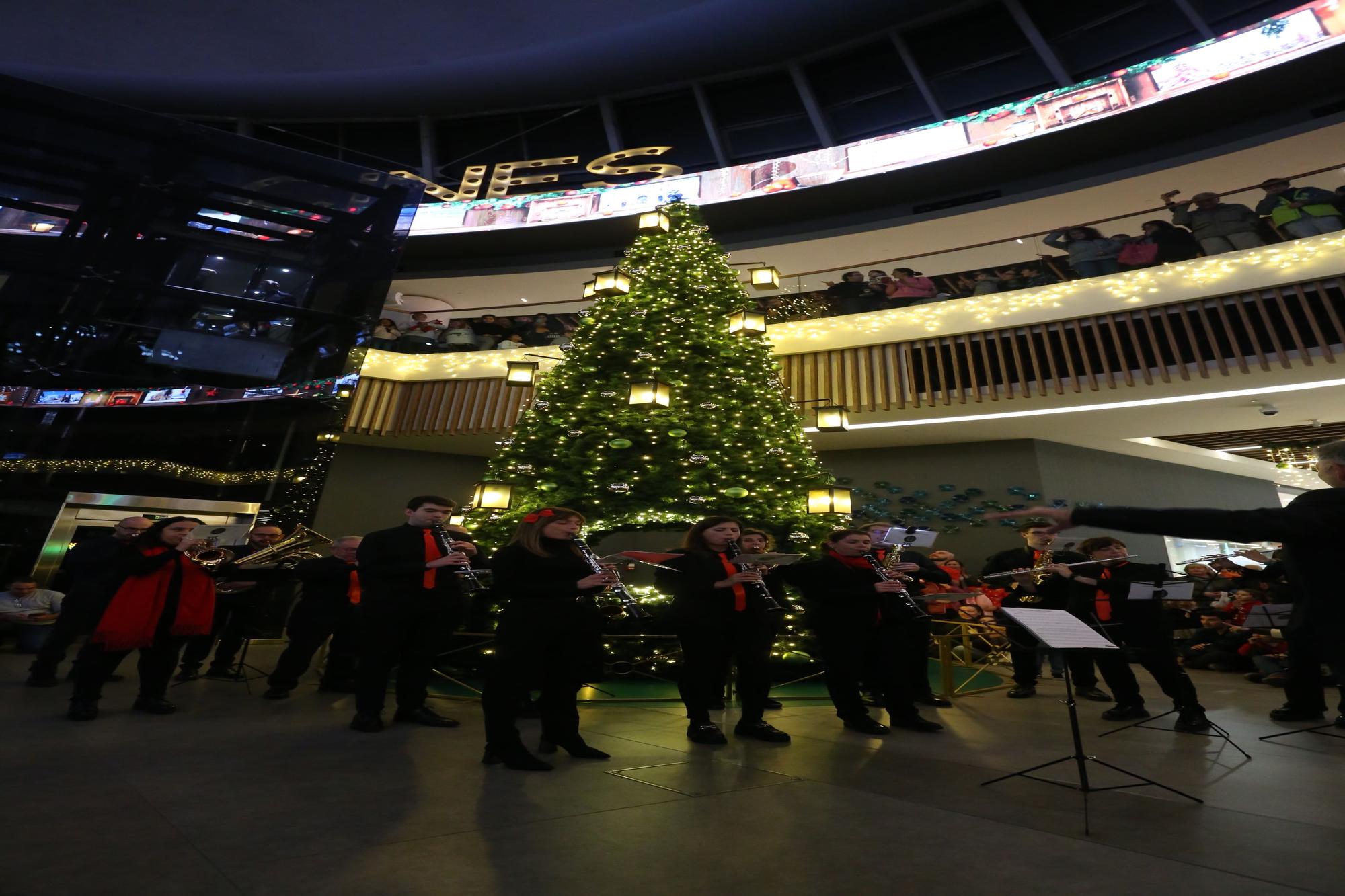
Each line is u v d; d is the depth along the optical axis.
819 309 11.62
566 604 3.30
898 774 3.05
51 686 4.85
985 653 7.32
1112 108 10.15
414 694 4.10
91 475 7.53
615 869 1.94
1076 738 2.65
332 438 8.59
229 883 1.79
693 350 7.09
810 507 6.39
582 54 14.64
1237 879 1.91
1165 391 9.95
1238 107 9.86
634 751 3.45
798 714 4.71
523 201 13.19
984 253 12.49
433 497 4.25
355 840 2.13
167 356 7.96
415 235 13.24
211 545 4.30
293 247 8.52
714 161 15.84
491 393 12.27
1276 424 11.45
